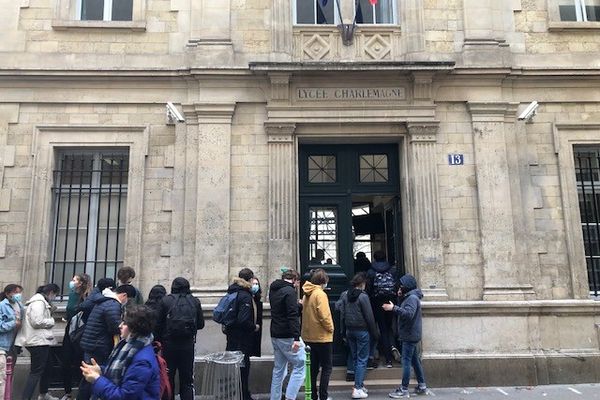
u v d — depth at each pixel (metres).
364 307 7.34
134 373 3.55
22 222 8.46
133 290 6.36
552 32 9.34
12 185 8.55
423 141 8.82
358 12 9.49
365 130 8.89
